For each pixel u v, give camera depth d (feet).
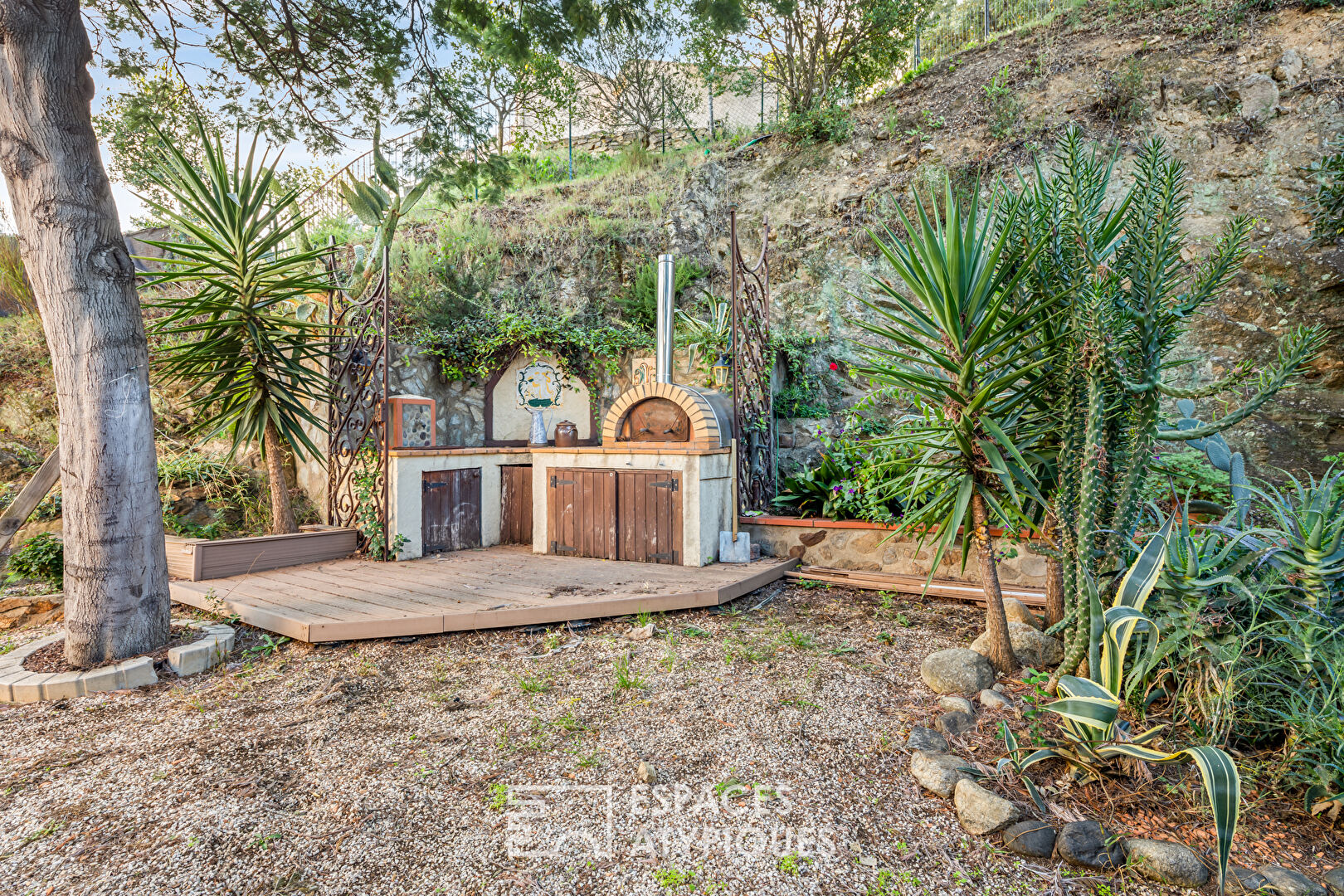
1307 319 19.92
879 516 16.42
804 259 28.66
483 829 6.72
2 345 22.26
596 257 28.19
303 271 20.12
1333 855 6.04
